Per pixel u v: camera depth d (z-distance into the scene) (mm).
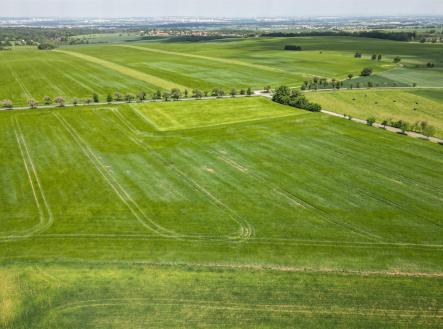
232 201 53562
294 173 62406
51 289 36531
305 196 55250
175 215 49938
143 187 57031
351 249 43844
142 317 33250
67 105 101688
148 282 37688
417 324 33219
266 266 40625
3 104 97688
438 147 74688
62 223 47781
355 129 84500
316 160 67562
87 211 50531
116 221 48375
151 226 47500
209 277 38594
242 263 41031
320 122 88875
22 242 43938
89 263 40500
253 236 45875
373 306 35094
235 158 67938
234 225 47969
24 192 55188
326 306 34969
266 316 33656
